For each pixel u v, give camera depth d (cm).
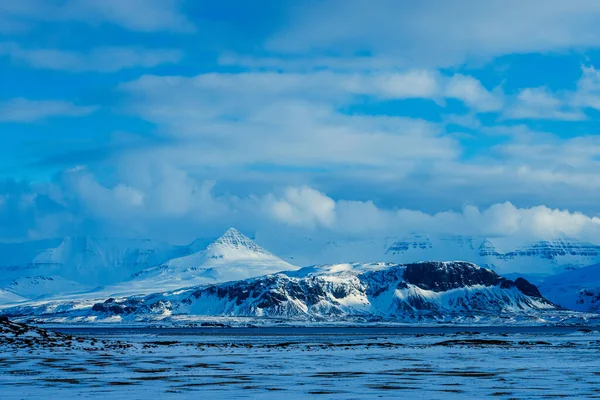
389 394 9562
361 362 15162
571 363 14812
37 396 9281
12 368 12975
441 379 11456
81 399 9006
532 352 19075
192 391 9888
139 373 12319
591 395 9400
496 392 9731
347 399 9088
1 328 18950
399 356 17362
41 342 18288
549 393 9600
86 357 15812
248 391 9900
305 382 11044
